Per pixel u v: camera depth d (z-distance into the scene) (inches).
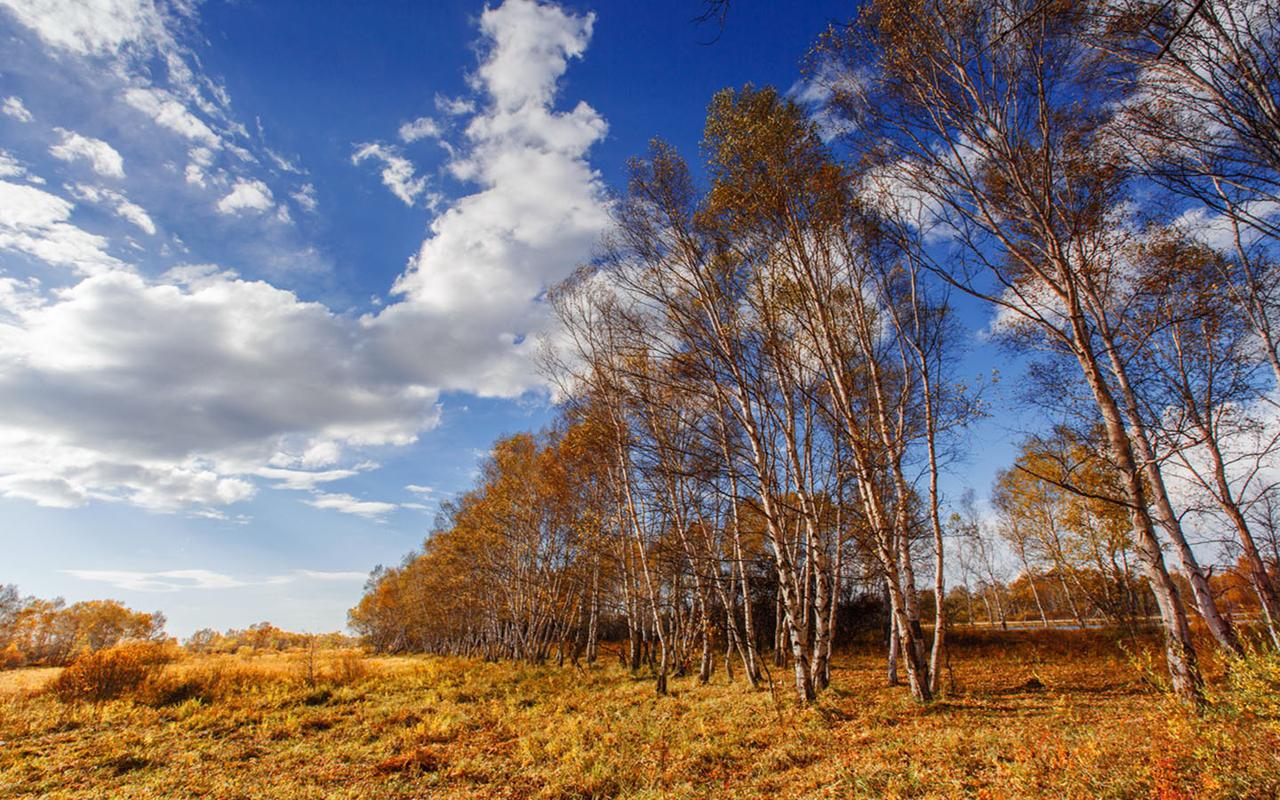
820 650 528.7
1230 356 453.7
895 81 353.4
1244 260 393.4
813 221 427.5
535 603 1160.8
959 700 417.7
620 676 799.1
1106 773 194.1
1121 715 318.7
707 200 443.8
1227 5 185.0
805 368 483.8
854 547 578.2
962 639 932.6
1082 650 783.1
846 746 309.1
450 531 1315.2
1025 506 1012.5
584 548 783.1
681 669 767.1
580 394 668.7
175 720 546.6
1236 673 217.9
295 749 418.6
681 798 262.5
